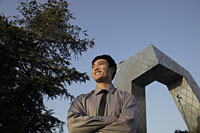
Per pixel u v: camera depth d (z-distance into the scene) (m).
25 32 6.88
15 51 6.23
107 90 1.91
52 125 6.82
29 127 6.02
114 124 1.55
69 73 7.22
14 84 6.01
